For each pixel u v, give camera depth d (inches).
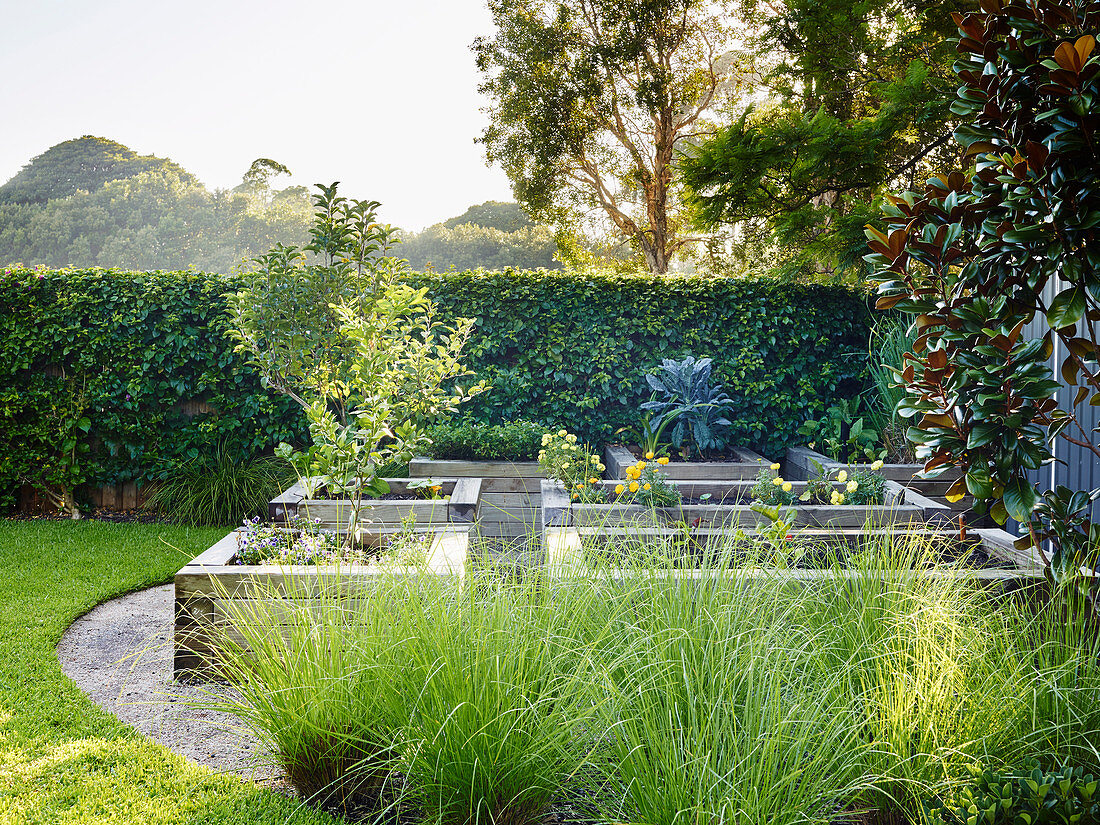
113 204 1707.7
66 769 101.3
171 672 142.4
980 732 81.6
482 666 86.4
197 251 1744.6
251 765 102.0
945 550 155.4
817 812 75.5
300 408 298.7
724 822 68.7
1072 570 110.0
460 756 80.3
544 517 187.5
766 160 331.3
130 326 296.8
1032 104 105.8
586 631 101.4
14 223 1664.6
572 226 747.4
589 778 83.1
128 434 298.2
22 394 295.7
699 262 717.9
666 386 296.4
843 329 314.5
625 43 642.2
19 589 188.9
